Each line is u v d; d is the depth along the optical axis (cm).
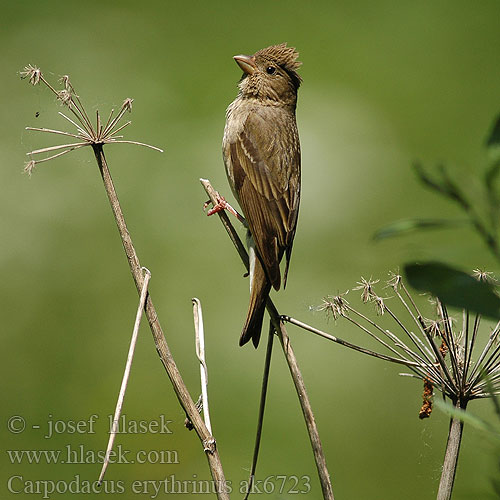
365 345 1062
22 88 1543
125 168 1434
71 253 1312
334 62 1756
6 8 1734
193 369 1129
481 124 1658
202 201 1402
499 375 374
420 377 389
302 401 401
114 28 1731
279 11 1855
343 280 1264
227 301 1248
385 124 1633
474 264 196
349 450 987
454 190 197
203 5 1806
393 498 944
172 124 1530
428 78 1731
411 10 1866
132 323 1212
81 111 406
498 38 1797
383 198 1495
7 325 1205
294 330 1114
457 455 360
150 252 1320
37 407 1066
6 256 1298
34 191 1379
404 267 194
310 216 1443
